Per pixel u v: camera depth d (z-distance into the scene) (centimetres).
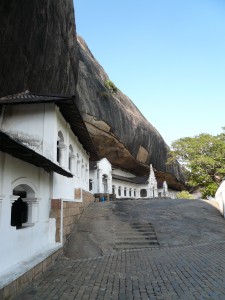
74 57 1900
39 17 1201
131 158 3544
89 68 2914
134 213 1516
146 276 648
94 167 2814
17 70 1145
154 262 789
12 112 1052
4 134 458
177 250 967
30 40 1179
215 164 2812
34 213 781
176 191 5262
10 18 973
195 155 2878
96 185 2756
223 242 1102
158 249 1005
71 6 1719
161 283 589
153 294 528
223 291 521
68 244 1001
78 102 2384
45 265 732
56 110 1049
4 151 587
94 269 738
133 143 3428
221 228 1325
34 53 1248
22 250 667
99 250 974
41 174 852
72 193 1312
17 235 639
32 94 1180
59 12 1460
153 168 4131
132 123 3416
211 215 1573
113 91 3394
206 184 2859
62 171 889
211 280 589
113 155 3322
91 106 2595
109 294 539
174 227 1281
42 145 1012
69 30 1709
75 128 1307
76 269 742
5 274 545
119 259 855
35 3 1123
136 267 740
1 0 880
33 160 709
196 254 876
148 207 1706
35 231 770
